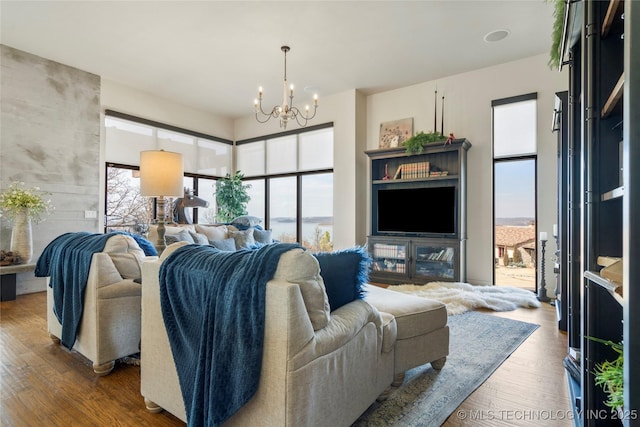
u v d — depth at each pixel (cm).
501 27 371
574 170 209
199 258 151
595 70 122
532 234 446
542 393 193
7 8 338
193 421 132
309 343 126
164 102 586
